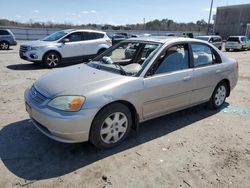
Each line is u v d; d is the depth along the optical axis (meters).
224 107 5.73
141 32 44.91
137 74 3.81
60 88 3.44
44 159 3.38
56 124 3.16
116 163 3.35
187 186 2.95
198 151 3.73
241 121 4.93
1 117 4.74
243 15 47.78
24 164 3.26
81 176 3.05
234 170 3.30
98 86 3.44
